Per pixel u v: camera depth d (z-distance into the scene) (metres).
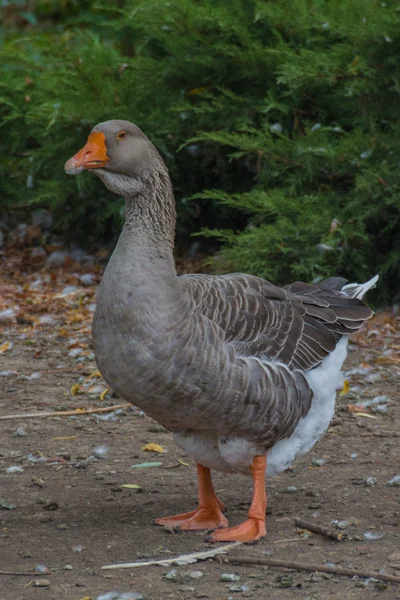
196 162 14.95
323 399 7.02
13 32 22.12
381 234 13.21
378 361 11.12
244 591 5.64
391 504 7.14
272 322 6.66
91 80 14.87
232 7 14.61
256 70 14.13
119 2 18.94
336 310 7.21
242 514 7.10
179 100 14.61
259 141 13.21
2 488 7.63
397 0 13.50
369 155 12.85
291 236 12.73
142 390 6.23
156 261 6.30
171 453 8.52
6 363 11.20
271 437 6.57
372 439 8.75
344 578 5.81
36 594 5.63
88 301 13.60
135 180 6.58
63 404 9.83
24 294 13.83
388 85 13.21
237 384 6.28
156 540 6.53
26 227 16.56
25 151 16.55
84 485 7.71
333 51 13.62
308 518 6.88
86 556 6.24
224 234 13.39
